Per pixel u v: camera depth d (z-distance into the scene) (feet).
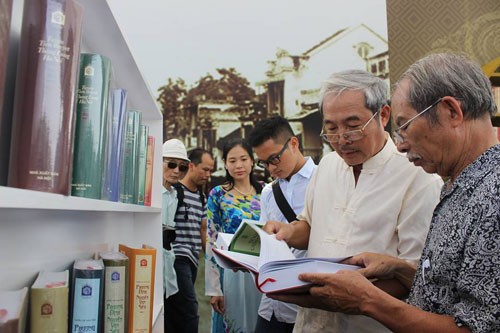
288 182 8.04
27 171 2.25
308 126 24.13
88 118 2.90
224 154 10.62
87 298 3.25
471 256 3.23
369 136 5.09
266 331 7.73
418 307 3.85
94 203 2.81
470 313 3.19
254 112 24.47
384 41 24.27
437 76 3.61
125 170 4.72
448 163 3.72
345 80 5.11
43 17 2.35
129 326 4.17
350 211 5.29
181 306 11.80
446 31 14.34
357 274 4.11
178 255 11.98
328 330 5.32
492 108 3.71
